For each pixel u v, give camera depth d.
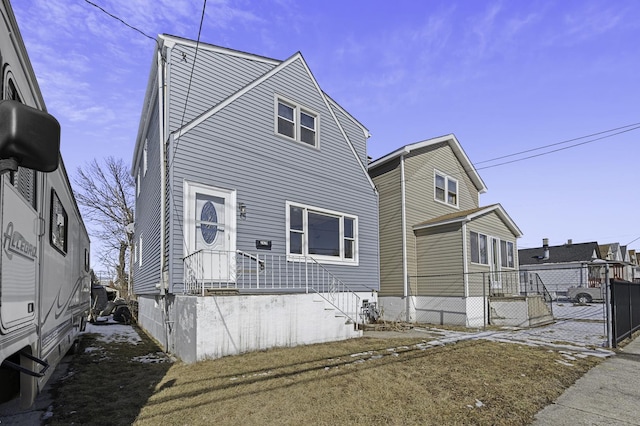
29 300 3.52
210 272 9.02
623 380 6.64
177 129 8.95
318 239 11.71
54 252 5.03
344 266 12.30
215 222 9.30
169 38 9.54
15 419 4.54
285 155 11.05
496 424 4.60
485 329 12.95
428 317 15.25
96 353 8.52
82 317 9.69
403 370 6.69
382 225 16.56
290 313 8.70
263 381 5.86
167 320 9.07
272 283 10.18
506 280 17.23
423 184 16.83
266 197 10.42
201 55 10.11
